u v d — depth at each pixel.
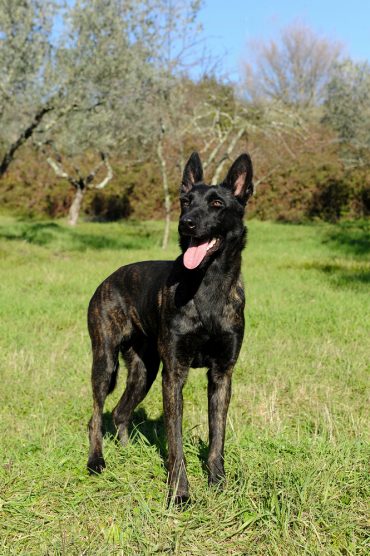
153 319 4.27
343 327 8.59
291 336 8.11
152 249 18.97
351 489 3.69
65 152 23.02
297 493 3.55
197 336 3.89
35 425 4.90
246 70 43.00
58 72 15.97
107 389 4.53
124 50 16.53
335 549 3.17
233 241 4.01
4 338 7.78
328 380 6.29
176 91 19.14
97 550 3.15
